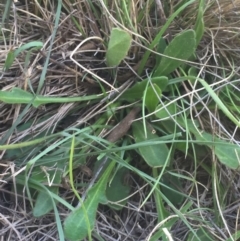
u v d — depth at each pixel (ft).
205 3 1.08
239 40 1.10
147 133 0.99
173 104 1.01
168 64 1.00
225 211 1.00
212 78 1.09
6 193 0.97
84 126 1.02
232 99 1.08
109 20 1.00
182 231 1.00
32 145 0.95
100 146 0.98
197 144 1.02
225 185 1.03
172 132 0.99
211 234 0.97
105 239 0.97
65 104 1.00
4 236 0.93
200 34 0.99
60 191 0.97
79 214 0.88
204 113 1.06
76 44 1.05
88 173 0.96
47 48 1.03
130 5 1.00
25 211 0.93
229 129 1.08
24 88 0.96
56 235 0.95
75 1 1.05
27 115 0.99
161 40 1.03
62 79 1.02
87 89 1.04
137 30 1.04
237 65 1.10
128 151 1.01
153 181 0.96
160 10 1.03
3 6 1.06
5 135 0.92
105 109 1.02
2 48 1.02
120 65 1.04
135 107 1.01
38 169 0.94
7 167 0.93
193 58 1.06
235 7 1.09
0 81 0.99
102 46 1.05
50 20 1.05
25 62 0.95
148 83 0.97
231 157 0.95
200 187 1.05
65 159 0.93
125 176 1.00
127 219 1.00
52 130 0.98
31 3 1.06
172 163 1.00
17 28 1.05
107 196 0.97
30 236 0.93
